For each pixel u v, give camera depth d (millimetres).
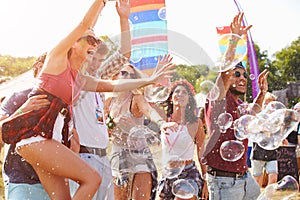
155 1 5855
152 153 5527
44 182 4668
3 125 4555
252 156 8531
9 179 4852
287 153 8844
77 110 5199
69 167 4566
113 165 5578
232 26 6336
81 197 4520
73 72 4777
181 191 5859
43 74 4695
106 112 5621
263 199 5934
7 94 5363
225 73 5934
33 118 4566
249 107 6672
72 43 4660
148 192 5785
